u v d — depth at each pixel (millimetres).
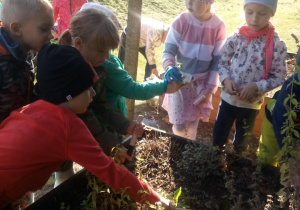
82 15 1669
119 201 1552
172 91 2186
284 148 1726
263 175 1896
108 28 1641
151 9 9570
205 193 1839
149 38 4281
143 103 4832
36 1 1589
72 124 1354
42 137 1339
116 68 2014
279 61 2549
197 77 2891
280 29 8164
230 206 1735
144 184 1552
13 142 1354
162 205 1547
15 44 1591
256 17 2436
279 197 1652
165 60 2820
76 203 1628
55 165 1480
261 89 2529
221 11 9977
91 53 1693
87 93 1395
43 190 2779
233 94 2584
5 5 1607
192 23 2795
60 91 1338
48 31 1670
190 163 2020
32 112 1409
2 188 1410
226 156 2039
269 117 2318
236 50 2664
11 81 1629
